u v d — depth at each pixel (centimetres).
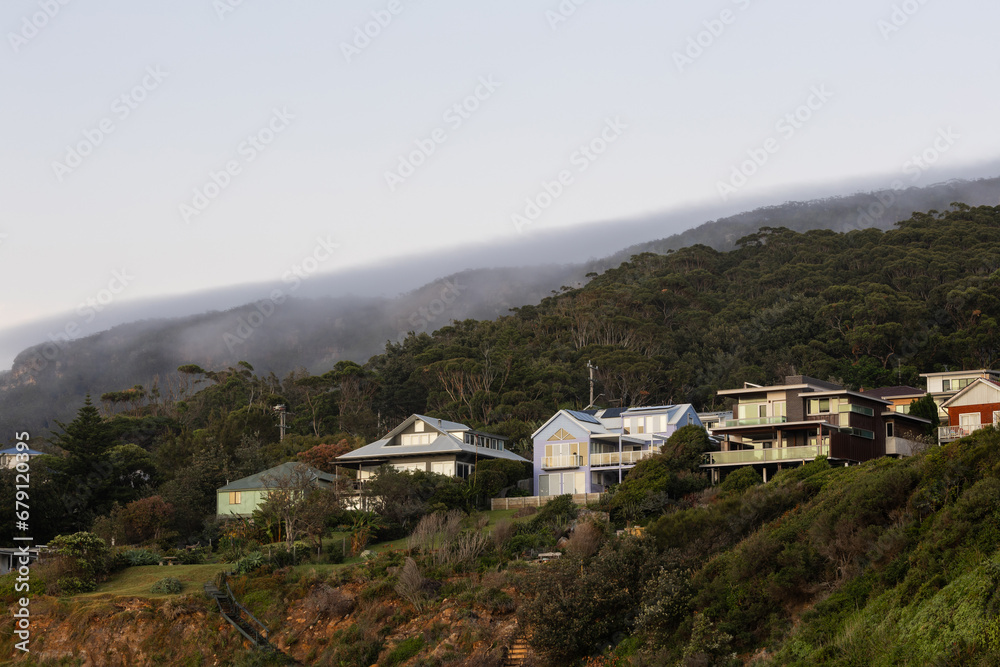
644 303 14375
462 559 4641
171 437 9531
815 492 4059
